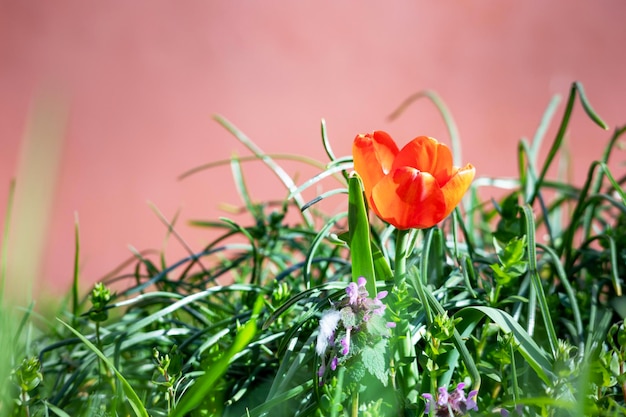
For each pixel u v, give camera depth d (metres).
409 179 0.95
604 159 1.28
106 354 1.12
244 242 1.62
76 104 4.06
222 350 1.10
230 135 3.99
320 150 3.88
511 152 3.78
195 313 1.17
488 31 4.27
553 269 1.20
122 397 1.06
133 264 3.12
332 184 2.65
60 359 1.17
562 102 3.99
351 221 0.99
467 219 1.41
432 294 1.04
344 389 0.99
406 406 1.00
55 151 0.92
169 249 3.20
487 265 1.17
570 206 1.39
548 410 0.97
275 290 1.09
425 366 0.99
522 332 1.00
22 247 0.92
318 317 1.04
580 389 0.94
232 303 1.29
